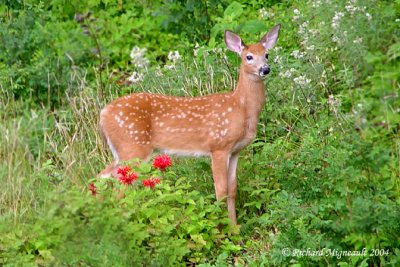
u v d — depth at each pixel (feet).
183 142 44.62
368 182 36.09
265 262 38.06
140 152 44.45
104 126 44.78
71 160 48.37
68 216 35.40
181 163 46.93
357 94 40.55
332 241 36.63
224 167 43.83
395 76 35.29
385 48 43.16
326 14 49.49
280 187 44.14
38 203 42.39
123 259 35.60
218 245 41.52
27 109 52.85
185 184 42.73
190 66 53.11
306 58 49.49
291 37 54.19
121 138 44.47
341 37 44.88
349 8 46.62
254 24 54.13
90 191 39.83
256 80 43.68
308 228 36.78
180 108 44.70
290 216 37.11
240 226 42.57
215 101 44.39
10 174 45.73
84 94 53.26
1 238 39.52
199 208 41.73
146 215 39.60
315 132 42.78
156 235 38.52
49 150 49.98
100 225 35.32
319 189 38.27
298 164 41.93
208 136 44.06
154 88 51.80
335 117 44.14
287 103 48.75
